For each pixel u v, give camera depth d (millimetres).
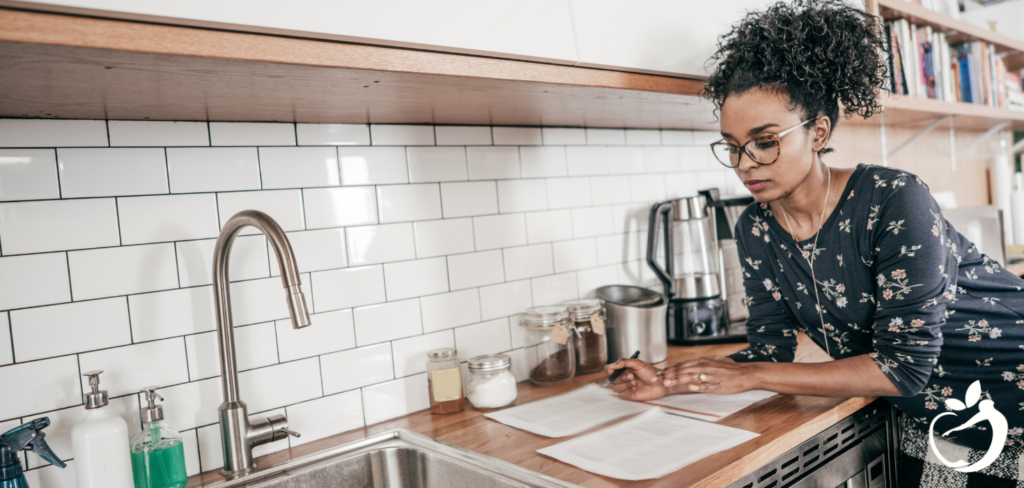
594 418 1214
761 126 1056
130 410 1056
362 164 1326
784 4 1131
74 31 642
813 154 1110
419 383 1400
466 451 1085
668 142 1997
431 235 1433
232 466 1069
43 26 625
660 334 1635
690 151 2072
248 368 1178
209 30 732
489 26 993
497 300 1553
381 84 979
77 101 896
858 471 1231
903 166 2863
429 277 1425
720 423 1128
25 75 737
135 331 1062
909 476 1369
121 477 940
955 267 1125
